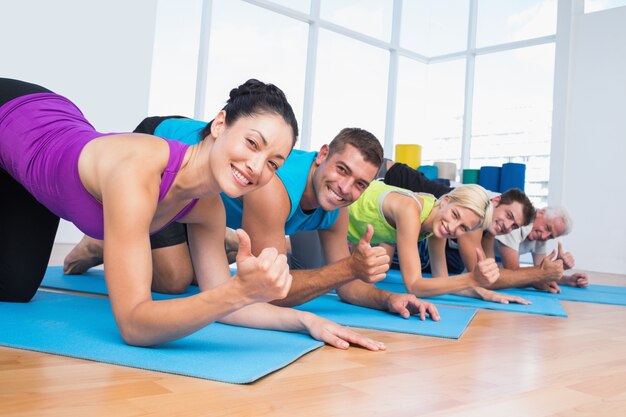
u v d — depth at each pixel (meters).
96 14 4.96
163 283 2.34
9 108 1.60
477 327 2.00
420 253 4.09
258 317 1.62
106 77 5.07
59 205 1.51
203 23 5.88
